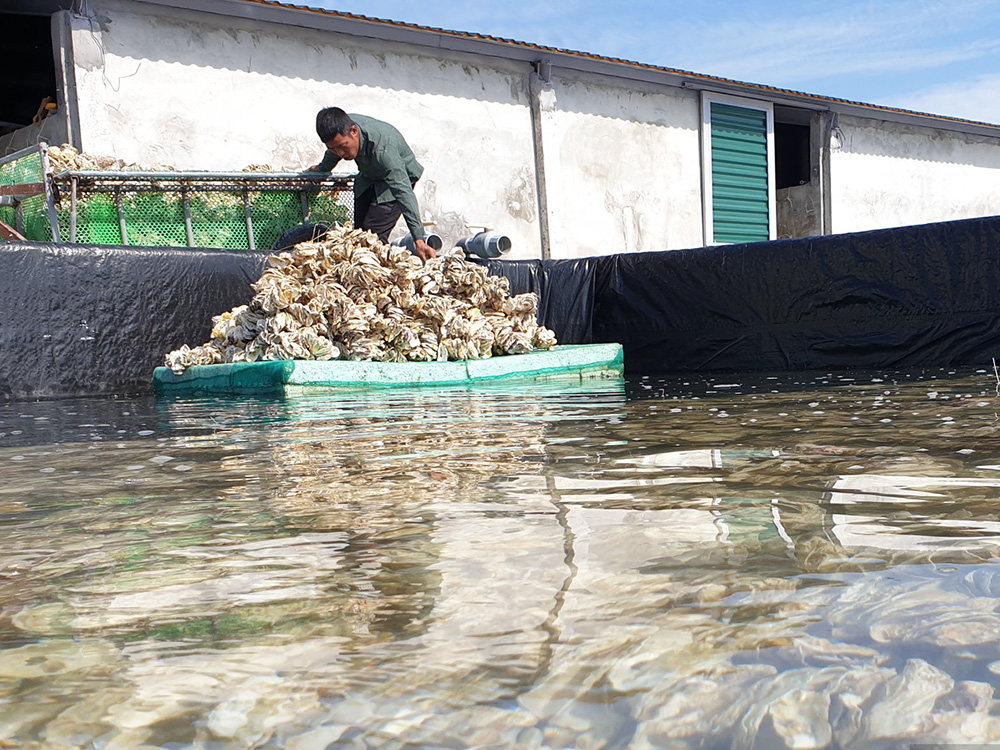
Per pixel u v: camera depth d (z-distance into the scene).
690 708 0.49
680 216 12.38
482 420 2.34
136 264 4.74
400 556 0.87
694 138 12.48
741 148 13.00
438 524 1.01
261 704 0.53
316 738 0.48
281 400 3.40
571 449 1.66
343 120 5.52
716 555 0.81
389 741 0.48
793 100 13.24
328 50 9.23
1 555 0.96
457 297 4.93
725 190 12.87
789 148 16.45
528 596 0.71
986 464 1.27
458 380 4.33
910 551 0.79
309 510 1.14
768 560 0.79
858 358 4.96
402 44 9.76
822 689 0.51
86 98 7.77
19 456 1.89
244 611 0.71
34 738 0.49
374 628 0.65
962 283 4.50
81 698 0.55
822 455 1.43
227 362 4.39
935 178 15.41
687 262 5.81
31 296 4.39
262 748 0.47
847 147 14.15
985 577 0.70
